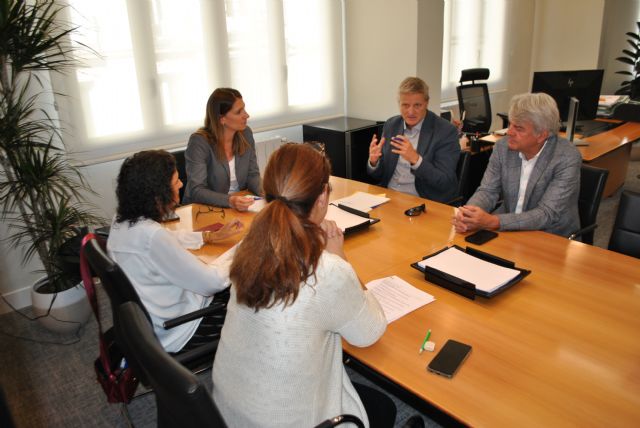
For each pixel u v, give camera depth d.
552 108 2.04
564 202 2.09
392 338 1.32
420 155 2.73
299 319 0.98
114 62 3.17
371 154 2.82
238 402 1.01
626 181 4.87
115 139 3.29
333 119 4.54
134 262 1.59
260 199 2.57
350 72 4.54
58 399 2.19
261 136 4.17
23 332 2.75
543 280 1.60
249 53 3.86
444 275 1.56
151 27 3.29
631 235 1.99
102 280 1.36
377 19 4.14
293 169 1.01
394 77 4.17
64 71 2.95
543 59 6.66
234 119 2.66
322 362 1.03
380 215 2.26
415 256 1.82
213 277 1.64
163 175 1.56
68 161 3.02
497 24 5.91
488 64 5.99
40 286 2.70
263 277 0.94
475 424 1.01
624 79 6.65
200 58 3.59
